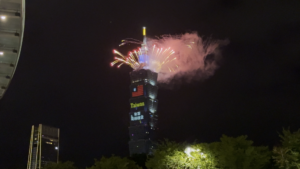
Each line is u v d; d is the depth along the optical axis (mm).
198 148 40875
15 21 29938
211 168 39719
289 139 37594
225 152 36844
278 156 36500
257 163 36656
